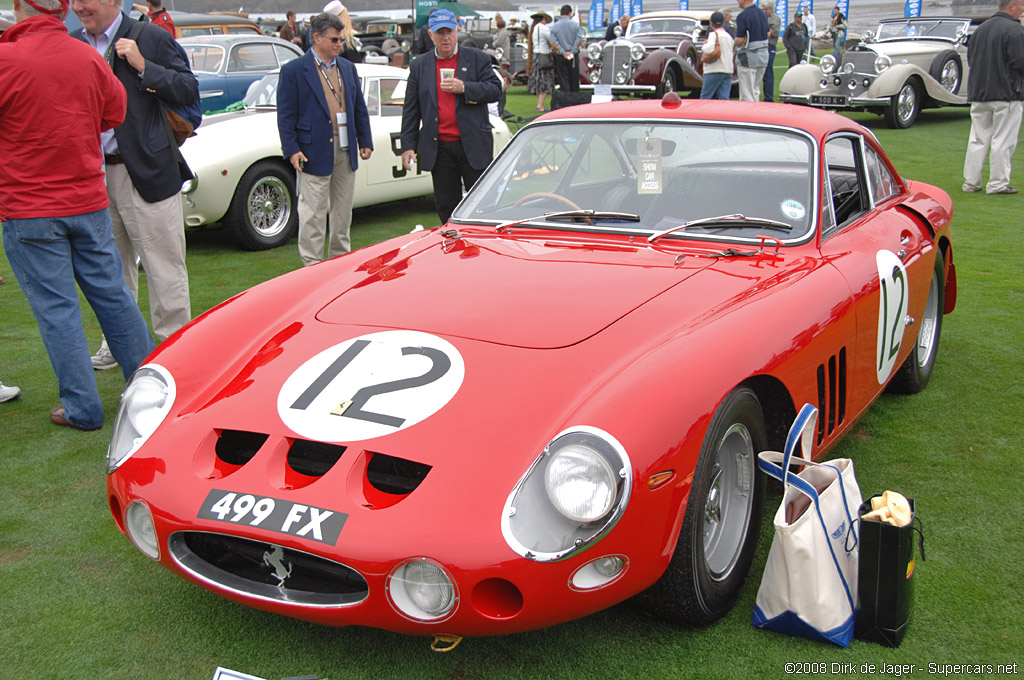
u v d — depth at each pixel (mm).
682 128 3416
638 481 2010
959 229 7426
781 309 2566
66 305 3652
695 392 2170
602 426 2039
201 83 10875
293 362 2510
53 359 3691
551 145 3568
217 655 2338
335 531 2023
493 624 2008
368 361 2434
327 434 2209
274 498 2127
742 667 2248
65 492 3260
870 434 3682
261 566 2238
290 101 5621
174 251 4449
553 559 1946
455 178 6078
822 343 2682
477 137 5902
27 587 2652
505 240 3248
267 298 2922
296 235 7523
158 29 4188
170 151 4297
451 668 2270
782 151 3252
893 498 2246
